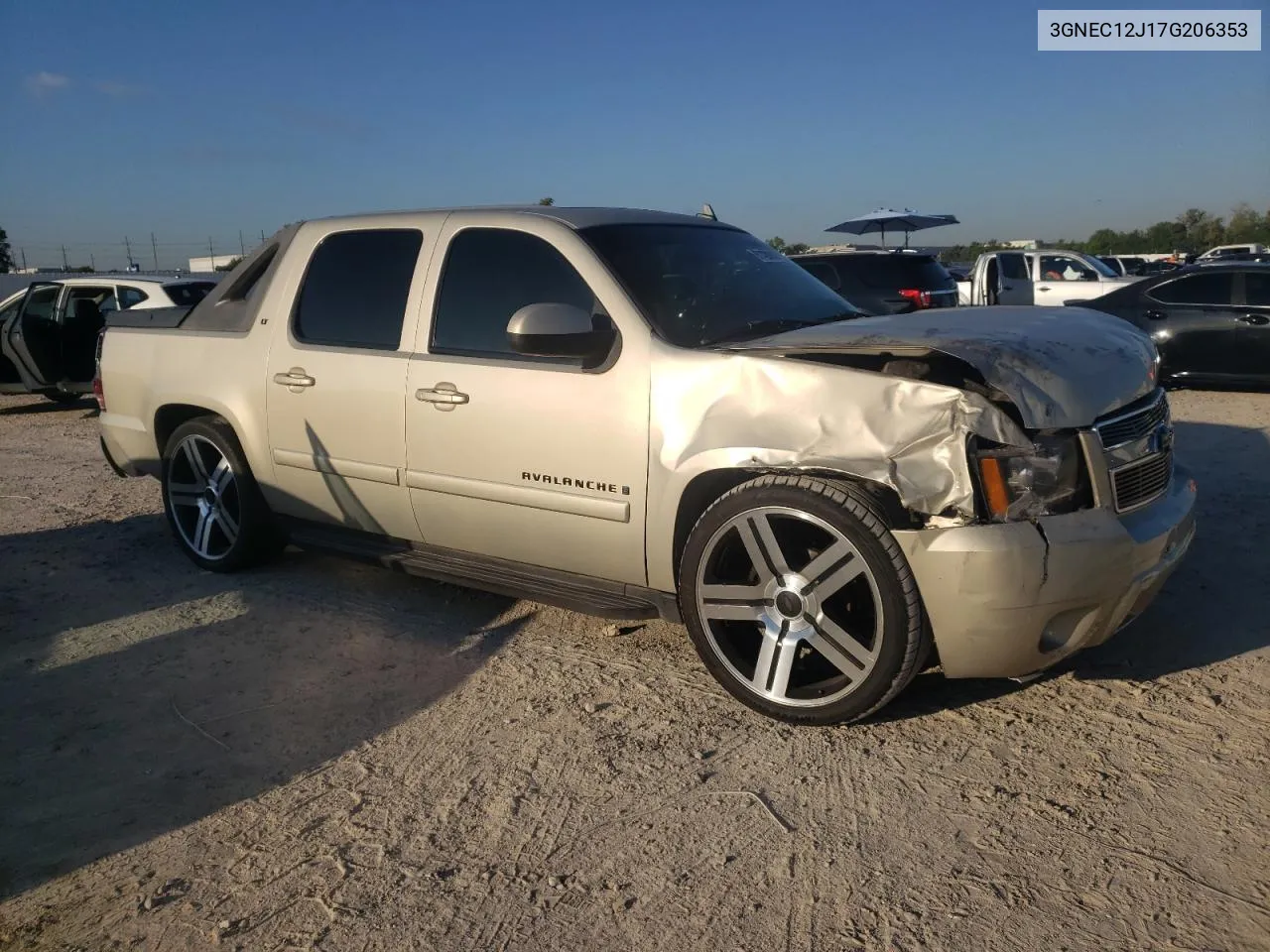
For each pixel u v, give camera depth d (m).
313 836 2.93
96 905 2.66
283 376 4.71
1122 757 3.16
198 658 4.22
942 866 2.66
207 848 2.89
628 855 2.78
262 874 2.76
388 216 4.60
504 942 2.45
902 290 12.30
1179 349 10.80
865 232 23.31
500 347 4.05
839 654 3.32
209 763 3.37
